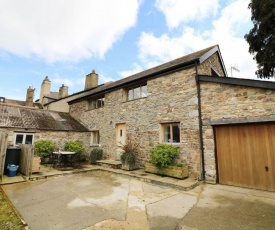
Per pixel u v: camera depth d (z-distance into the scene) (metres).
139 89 9.54
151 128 8.27
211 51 8.40
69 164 9.62
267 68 7.90
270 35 7.77
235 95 5.80
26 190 5.21
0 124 8.84
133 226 3.05
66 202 4.25
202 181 6.15
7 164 7.16
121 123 9.95
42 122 10.79
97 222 3.19
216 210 3.76
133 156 8.20
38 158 7.24
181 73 7.44
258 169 5.24
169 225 3.10
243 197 4.54
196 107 6.75
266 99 5.14
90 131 12.19
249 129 5.53
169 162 6.71
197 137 6.58
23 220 3.26
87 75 17.06
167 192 5.08
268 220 3.24
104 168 8.58
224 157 5.98
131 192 5.07
